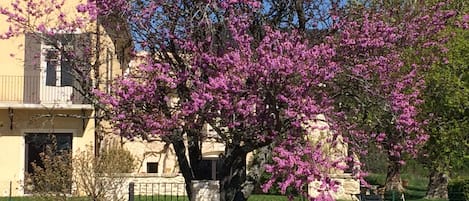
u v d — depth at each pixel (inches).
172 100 441.4
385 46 446.6
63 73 837.8
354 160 420.2
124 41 499.8
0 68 839.7
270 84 383.9
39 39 543.5
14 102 834.8
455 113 826.2
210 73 416.2
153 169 1000.2
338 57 430.0
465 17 574.9
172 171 994.7
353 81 434.3
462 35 801.6
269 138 408.8
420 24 484.4
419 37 495.8
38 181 526.3
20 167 848.3
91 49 508.4
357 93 438.0
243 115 395.9
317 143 415.5
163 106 434.3
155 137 455.8
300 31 456.4
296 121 391.5
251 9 436.8
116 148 684.1
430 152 840.3
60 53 506.3
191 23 436.1
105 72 601.3
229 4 423.5
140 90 428.1
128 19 446.6
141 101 431.5
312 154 379.9
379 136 442.0
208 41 422.3
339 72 417.1
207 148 852.6
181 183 732.7
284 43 394.9
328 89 429.7
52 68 836.6
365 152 442.0
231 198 490.3
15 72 842.2
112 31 492.4
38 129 852.0
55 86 840.9
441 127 813.9
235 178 492.7
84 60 500.7
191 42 432.1
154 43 449.7
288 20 471.2
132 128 439.8
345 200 775.7
